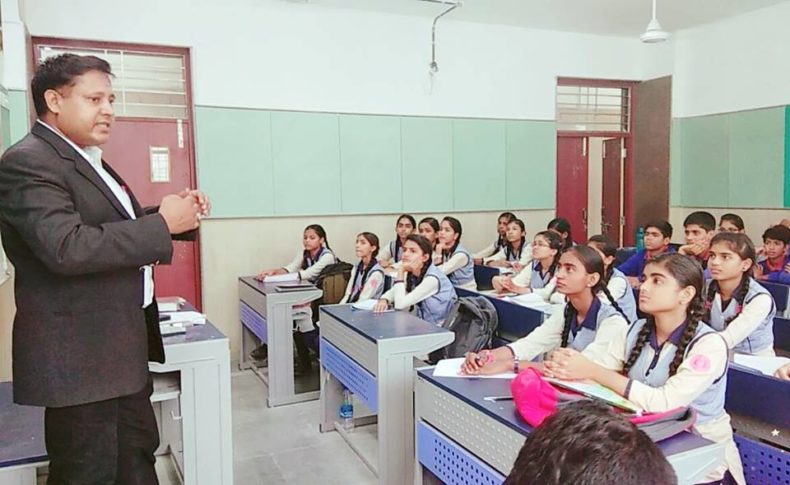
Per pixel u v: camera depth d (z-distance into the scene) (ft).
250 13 16.07
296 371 14.34
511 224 17.48
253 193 16.42
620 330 6.21
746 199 19.17
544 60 20.03
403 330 8.48
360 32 17.37
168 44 15.35
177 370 6.97
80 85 3.82
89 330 3.91
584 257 6.70
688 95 20.88
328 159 17.20
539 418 4.67
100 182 3.93
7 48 11.85
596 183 23.03
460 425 5.59
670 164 21.08
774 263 14.34
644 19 18.97
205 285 16.14
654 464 1.81
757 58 18.54
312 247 15.49
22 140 3.81
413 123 18.24
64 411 4.05
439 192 18.76
